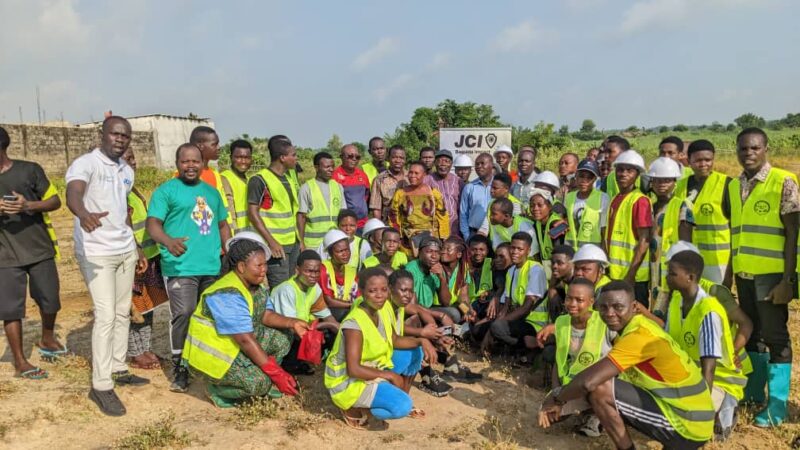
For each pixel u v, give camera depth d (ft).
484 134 39.52
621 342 13.23
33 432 15.30
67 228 58.90
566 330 16.60
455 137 39.81
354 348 15.49
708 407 13.51
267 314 17.90
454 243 22.26
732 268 17.46
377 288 15.55
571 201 22.15
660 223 19.16
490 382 19.94
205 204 18.85
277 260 22.59
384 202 28.73
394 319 17.12
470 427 16.47
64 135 103.30
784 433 15.78
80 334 24.12
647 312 15.98
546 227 22.88
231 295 16.49
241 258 16.42
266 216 22.68
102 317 16.71
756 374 17.12
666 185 18.84
